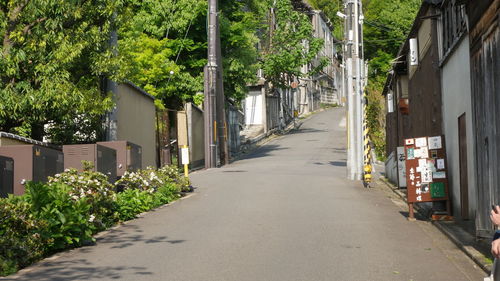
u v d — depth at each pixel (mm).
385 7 62531
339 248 10414
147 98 28734
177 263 9258
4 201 9906
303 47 57344
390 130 27531
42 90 17078
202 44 38469
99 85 20531
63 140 21609
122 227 13125
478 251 9805
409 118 22312
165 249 10445
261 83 61188
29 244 9477
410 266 9008
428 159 13875
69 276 8445
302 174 27672
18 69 16953
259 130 60406
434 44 16438
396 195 19609
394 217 14422
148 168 19234
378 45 62750
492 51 9547
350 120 26328
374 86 47125
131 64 22812
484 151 10141
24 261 9172
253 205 16516
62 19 17453
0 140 14234
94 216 11492
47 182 12766
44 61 17375
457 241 10750
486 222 10102
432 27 16484
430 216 13984
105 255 10008
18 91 17625
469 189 13195
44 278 8336
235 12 41438
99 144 17312
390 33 60375
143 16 37688
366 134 26109
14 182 12906
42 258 9852
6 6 17672
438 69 16422
